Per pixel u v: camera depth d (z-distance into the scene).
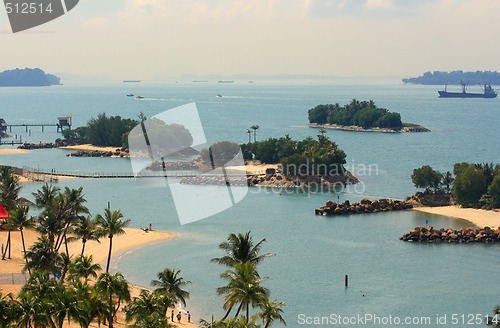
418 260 183.75
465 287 160.62
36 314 99.44
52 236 160.00
